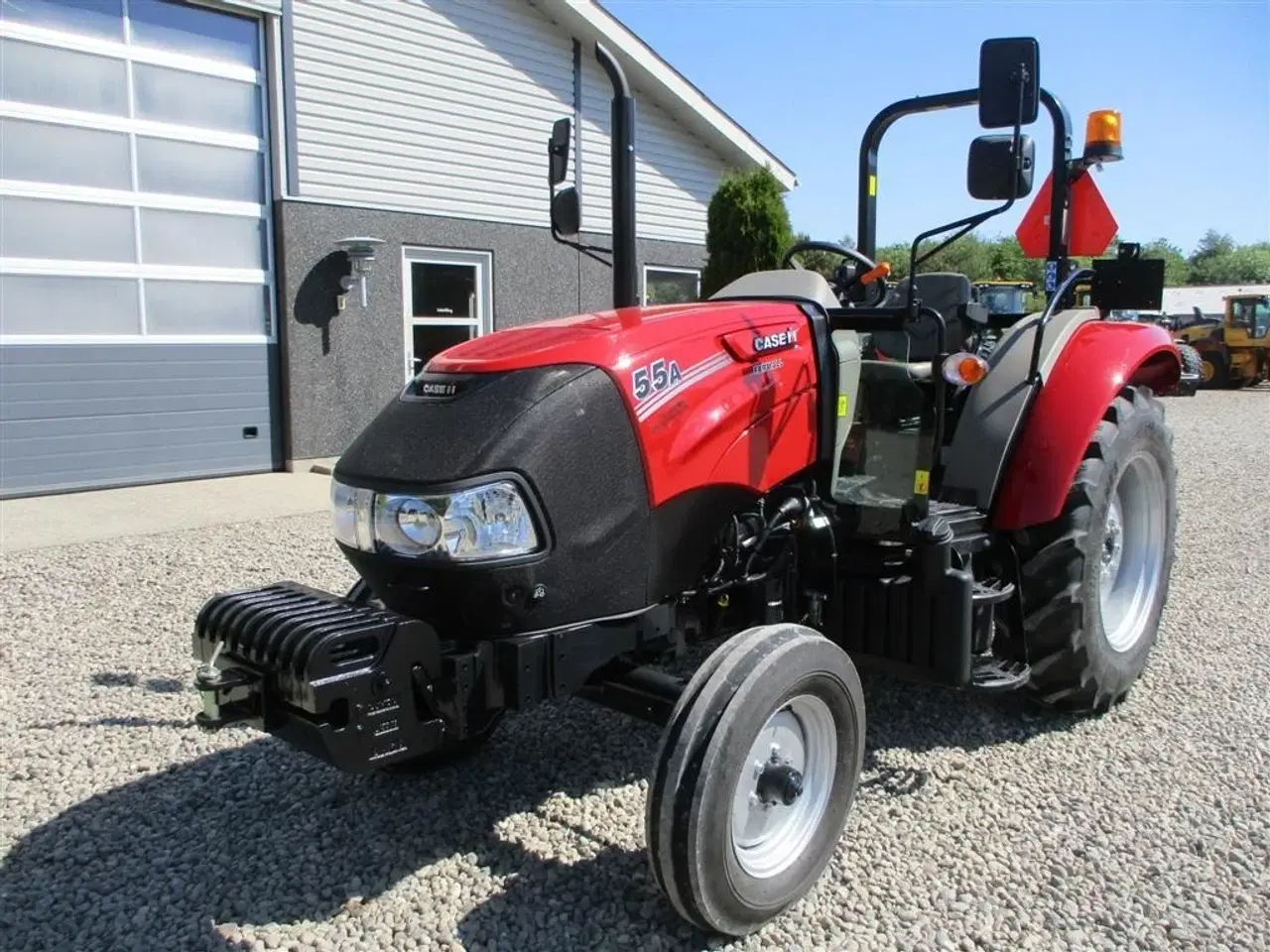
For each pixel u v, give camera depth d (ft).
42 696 12.78
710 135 39.24
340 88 29.12
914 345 13.01
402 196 30.94
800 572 10.27
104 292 25.48
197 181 26.86
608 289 37.45
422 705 7.74
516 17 33.30
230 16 26.99
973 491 10.87
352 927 8.17
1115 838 9.48
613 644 8.49
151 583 17.56
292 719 7.38
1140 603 13.00
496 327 34.04
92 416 25.61
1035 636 11.30
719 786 7.45
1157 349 12.39
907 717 12.21
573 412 7.91
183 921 8.25
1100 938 8.02
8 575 17.94
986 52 9.12
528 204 34.42
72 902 8.52
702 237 40.42
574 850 9.29
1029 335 11.68
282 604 7.84
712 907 7.59
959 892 8.65
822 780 8.68
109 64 25.02
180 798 10.29
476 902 8.49
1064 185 12.63
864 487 10.73
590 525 8.00
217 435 27.89
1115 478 11.60
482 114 32.71
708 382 8.79
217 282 27.45
